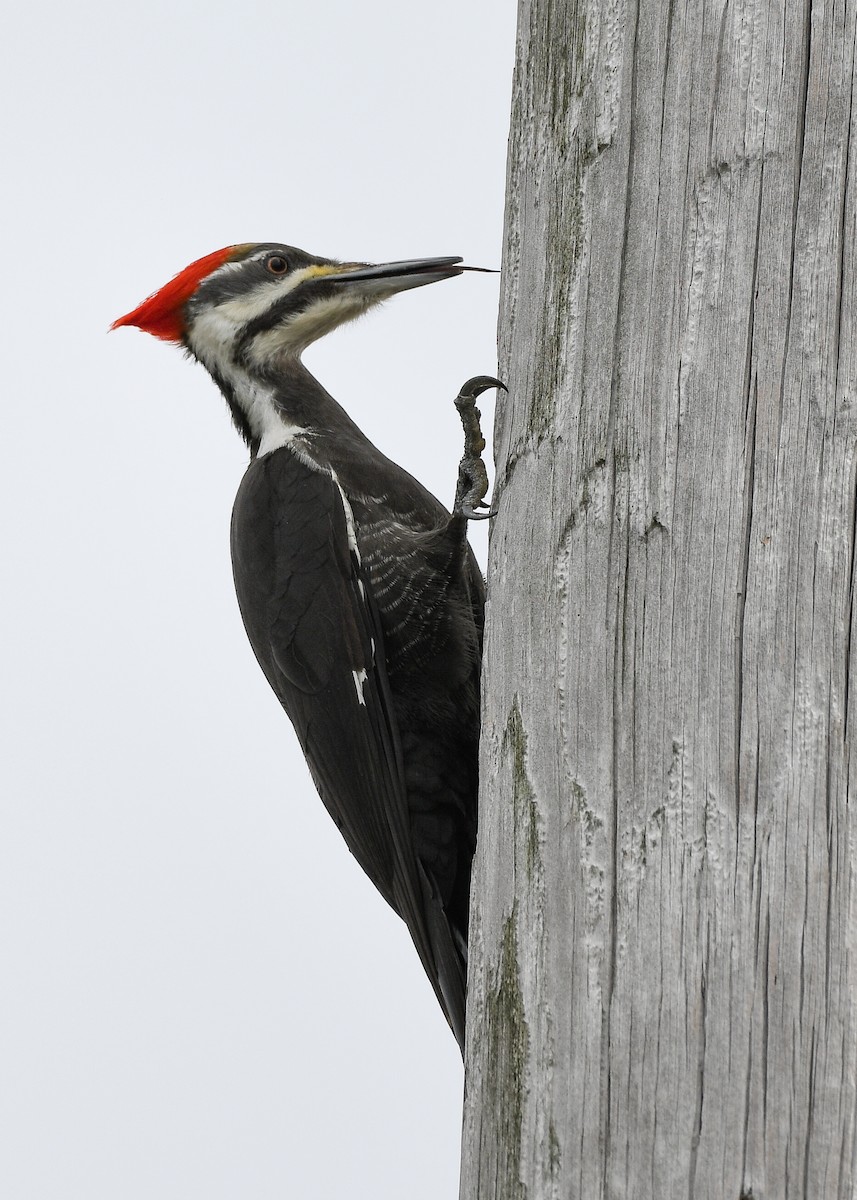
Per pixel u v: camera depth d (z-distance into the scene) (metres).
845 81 5.39
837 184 5.33
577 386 5.90
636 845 5.22
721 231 5.54
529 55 6.68
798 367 5.27
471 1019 5.72
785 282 5.36
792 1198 4.59
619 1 6.11
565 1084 5.13
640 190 5.85
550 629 5.73
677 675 5.27
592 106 6.13
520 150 6.67
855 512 5.07
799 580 5.10
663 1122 4.86
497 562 6.25
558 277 6.16
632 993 5.06
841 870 4.82
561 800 5.48
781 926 4.84
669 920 5.05
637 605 5.45
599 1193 4.93
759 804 4.99
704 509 5.34
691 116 5.73
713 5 5.73
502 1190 5.26
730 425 5.35
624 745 5.35
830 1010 4.70
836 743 4.93
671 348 5.59
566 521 5.79
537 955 5.39
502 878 5.68
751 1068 4.76
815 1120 4.62
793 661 5.05
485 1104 5.46
